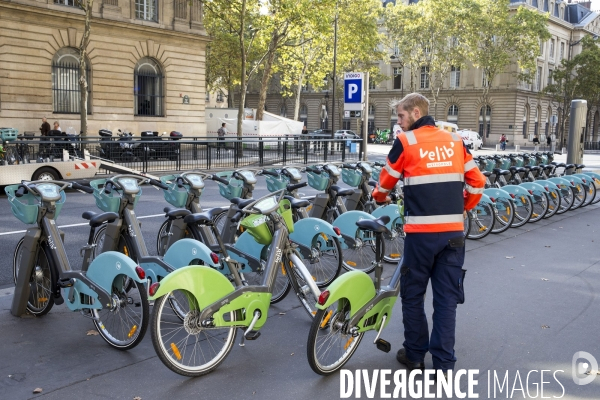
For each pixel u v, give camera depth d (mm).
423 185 3795
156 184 5668
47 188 4867
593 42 58844
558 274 6852
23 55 24859
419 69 66625
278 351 4402
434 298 3928
